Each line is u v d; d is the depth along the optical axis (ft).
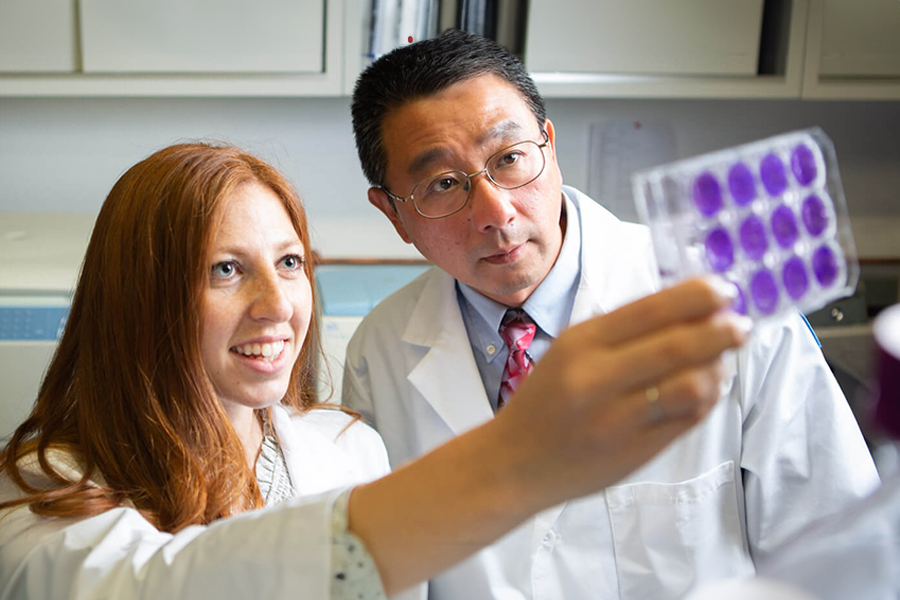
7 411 5.87
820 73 7.36
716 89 7.29
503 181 3.53
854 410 4.92
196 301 2.89
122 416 2.99
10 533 2.63
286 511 2.06
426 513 1.78
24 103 7.93
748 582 1.32
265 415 3.50
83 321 3.07
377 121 3.69
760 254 1.85
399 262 7.88
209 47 7.01
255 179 3.07
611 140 8.39
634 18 7.14
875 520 1.38
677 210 1.86
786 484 3.73
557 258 3.97
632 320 1.49
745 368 3.72
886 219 8.73
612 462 1.52
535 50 7.14
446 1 7.00
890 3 7.23
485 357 4.13
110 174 8.16
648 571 3.70
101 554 2.32
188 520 2.87
